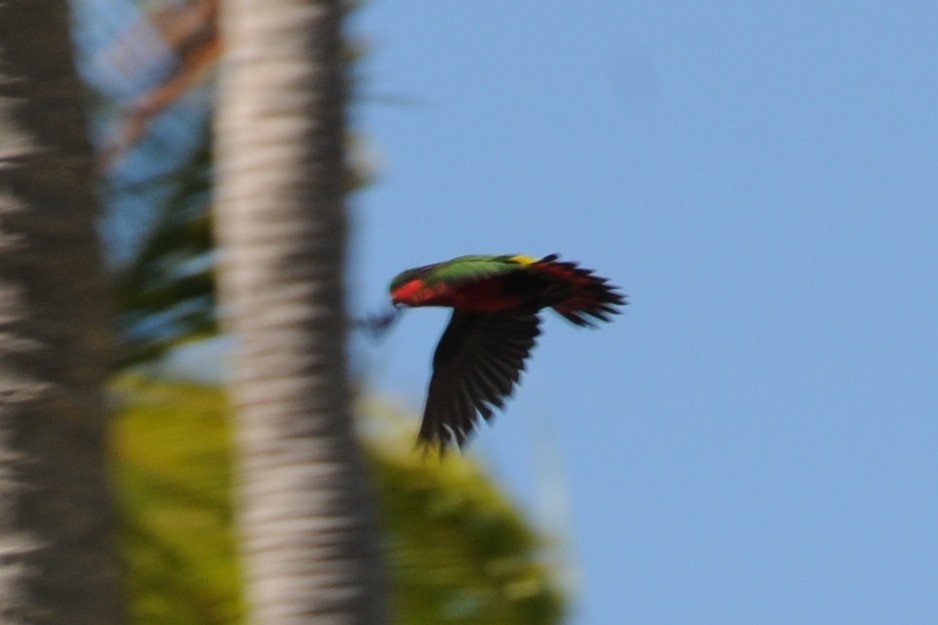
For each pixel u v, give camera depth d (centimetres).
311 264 1255
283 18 1293
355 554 1216
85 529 1215
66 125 1259
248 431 1235
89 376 1236
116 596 1227
